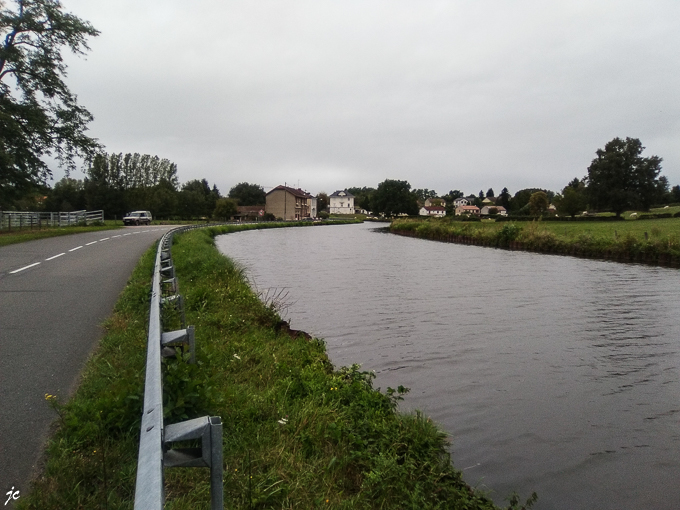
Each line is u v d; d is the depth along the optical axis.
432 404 7.48
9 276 12.34
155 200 83.19
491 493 5.22
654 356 10.19
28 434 3.82
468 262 29.44
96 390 4.56
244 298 10.78
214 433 2.22
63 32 31.66
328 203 186.75
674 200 137.00
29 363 5.53
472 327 12.46
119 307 8.42
